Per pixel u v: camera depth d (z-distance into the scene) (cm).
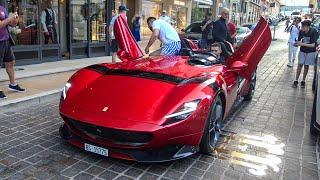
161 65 433
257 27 476
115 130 316
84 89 378
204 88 362
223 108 422
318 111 436
